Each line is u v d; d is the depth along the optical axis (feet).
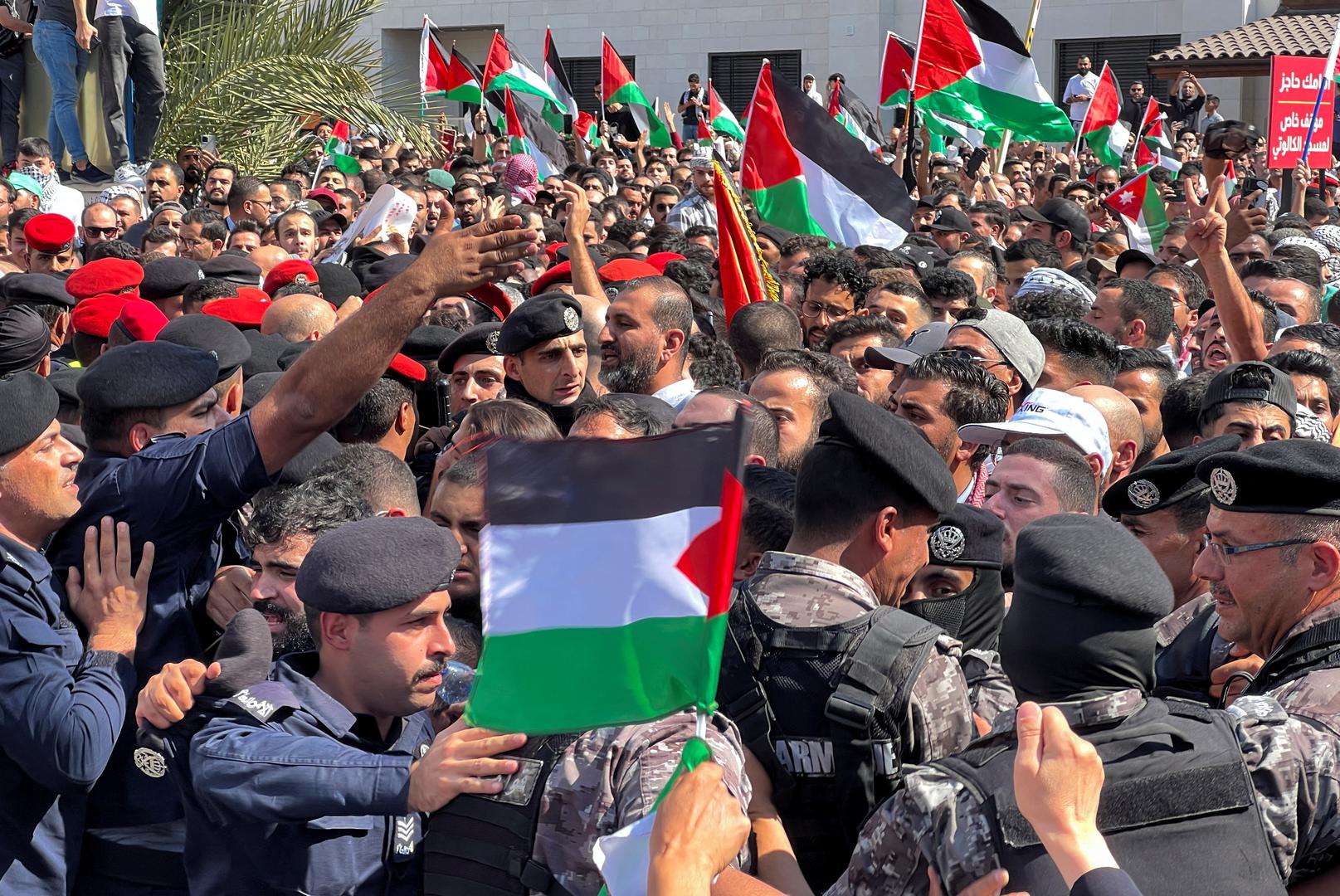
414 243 36.09
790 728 9.14
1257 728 8.08
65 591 10.72
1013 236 42.27
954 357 14.94
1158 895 7.20
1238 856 7.43
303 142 59.36
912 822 7.66
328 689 9.56
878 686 8.89
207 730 9.22
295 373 10.42
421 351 20.03
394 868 9.43
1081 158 75.66
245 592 11.06
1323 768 7.99
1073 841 6.70
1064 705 7.75
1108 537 8.00
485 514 8.20
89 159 45.85
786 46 117.80
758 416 13.21
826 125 27.55
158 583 10.84
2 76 47.70
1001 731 7.81
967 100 38.60
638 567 7.98
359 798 8.70
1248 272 25.46
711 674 7.63
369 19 123.24
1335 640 9.25
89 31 43.19
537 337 17.40
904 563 9.80
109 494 10.71
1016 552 8.10
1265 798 7.86
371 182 46.47
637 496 8.09
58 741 9.79
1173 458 12.16
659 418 14.28
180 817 10.81
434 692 9.47
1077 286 25.16
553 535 8.11
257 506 12.57
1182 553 12.22
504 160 58.70
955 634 10.90
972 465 15.46
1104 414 15.15
